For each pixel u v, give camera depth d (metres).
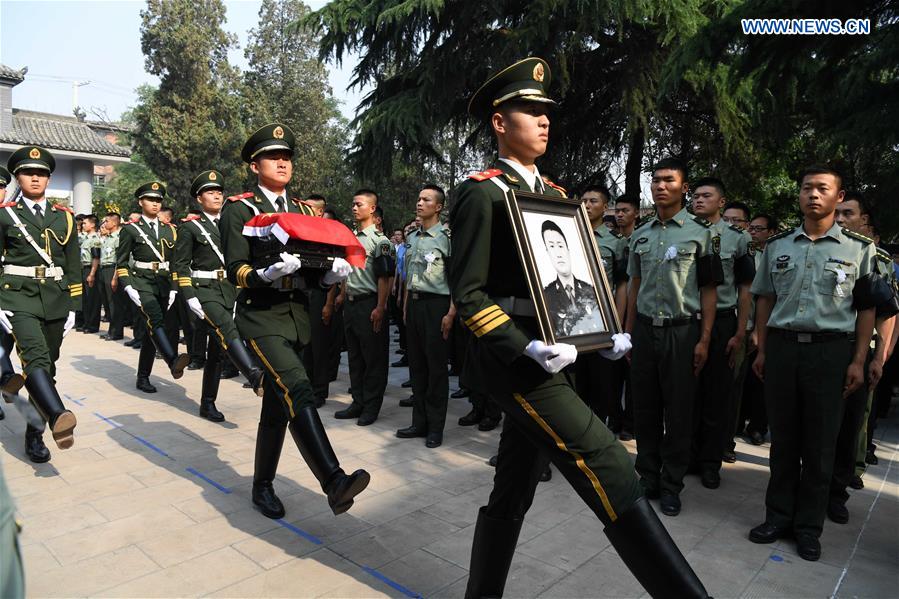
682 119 13.49
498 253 2.21
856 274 3.28
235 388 6.77
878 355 3.69
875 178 7.03
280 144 3.47
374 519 3.48
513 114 2.30
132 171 37.91
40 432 4.27
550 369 1.97
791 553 3.25
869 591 2.87
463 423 5.58
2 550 1.03
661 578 2.03
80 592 2.65
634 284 4.25
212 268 5.60
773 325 3.45
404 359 8.57
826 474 3.26
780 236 3.63
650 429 4.02
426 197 5.16
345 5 12.01
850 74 6.27
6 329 4.20
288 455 4.48
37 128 22.52
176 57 27.41
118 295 9.85
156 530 3.26
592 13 10.00
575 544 3.24
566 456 2.11
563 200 2.31
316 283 3.37
